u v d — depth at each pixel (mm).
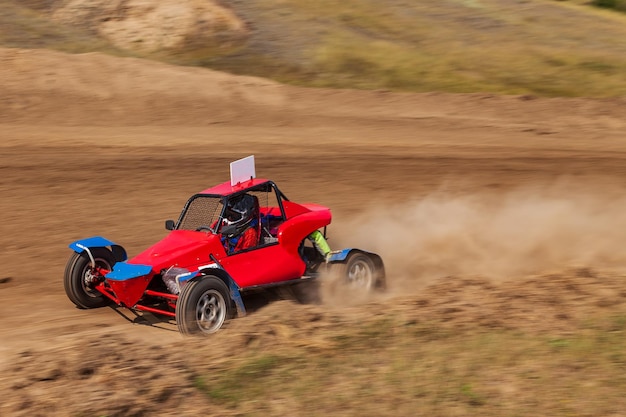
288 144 37094
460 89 53688
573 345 12672
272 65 56156
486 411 10375
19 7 62406
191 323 14000
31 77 44000
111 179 29625
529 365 11891
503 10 82062
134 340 13992
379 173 32406
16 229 23359
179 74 47250
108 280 14906
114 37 60438
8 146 33938
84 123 39375
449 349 12672
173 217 25219
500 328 13812
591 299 15375
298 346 13117
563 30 76938
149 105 42719
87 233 23250
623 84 57625
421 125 42625
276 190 17219
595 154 37688
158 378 11719
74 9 63219
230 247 16219
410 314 14766
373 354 12633
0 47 51438
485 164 34781
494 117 45312
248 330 13883
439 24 72688
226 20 64062
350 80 53969
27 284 18672
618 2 96500
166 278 15070
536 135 41938
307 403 10805
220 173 31234
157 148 35062
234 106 43938
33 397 11078
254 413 10570
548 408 10430
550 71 60281
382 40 65000
